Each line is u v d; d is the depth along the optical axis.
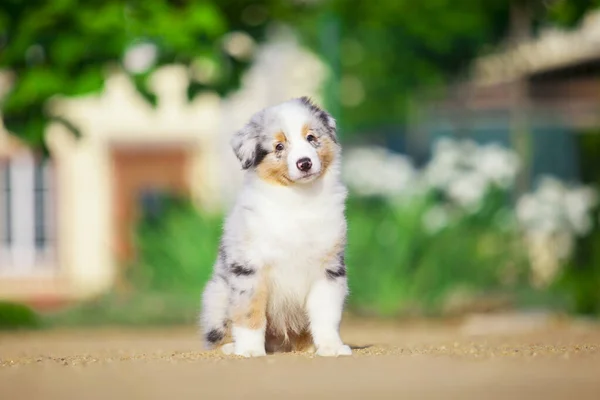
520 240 19.50
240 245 8.12
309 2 19.61
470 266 19.09
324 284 8.20
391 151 29.19
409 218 19.11
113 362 7.71
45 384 6.50
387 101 29.67
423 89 28.05
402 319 18.03
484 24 25.22
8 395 6.07
